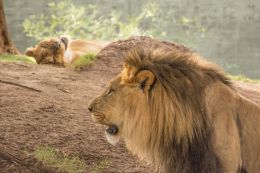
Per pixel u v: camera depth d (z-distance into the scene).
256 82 20.98
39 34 37.50
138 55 9.12
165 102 8.97
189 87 9.06
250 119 9.43
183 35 47.03
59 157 11.16
